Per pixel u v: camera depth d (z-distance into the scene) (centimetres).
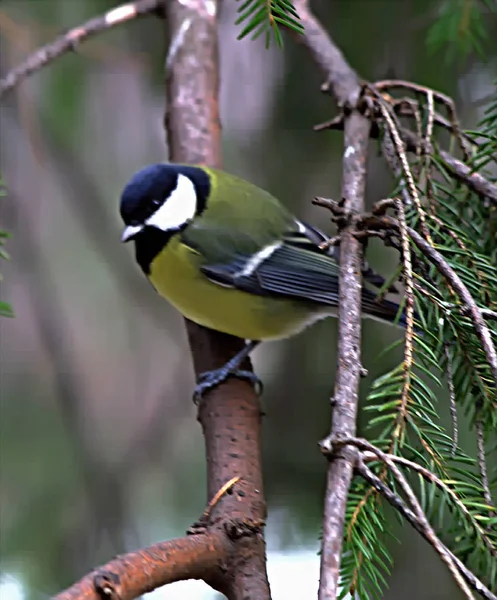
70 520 760
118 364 1095
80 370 902
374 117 539
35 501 765
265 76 899
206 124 704
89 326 1093
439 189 516
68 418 823
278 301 676
